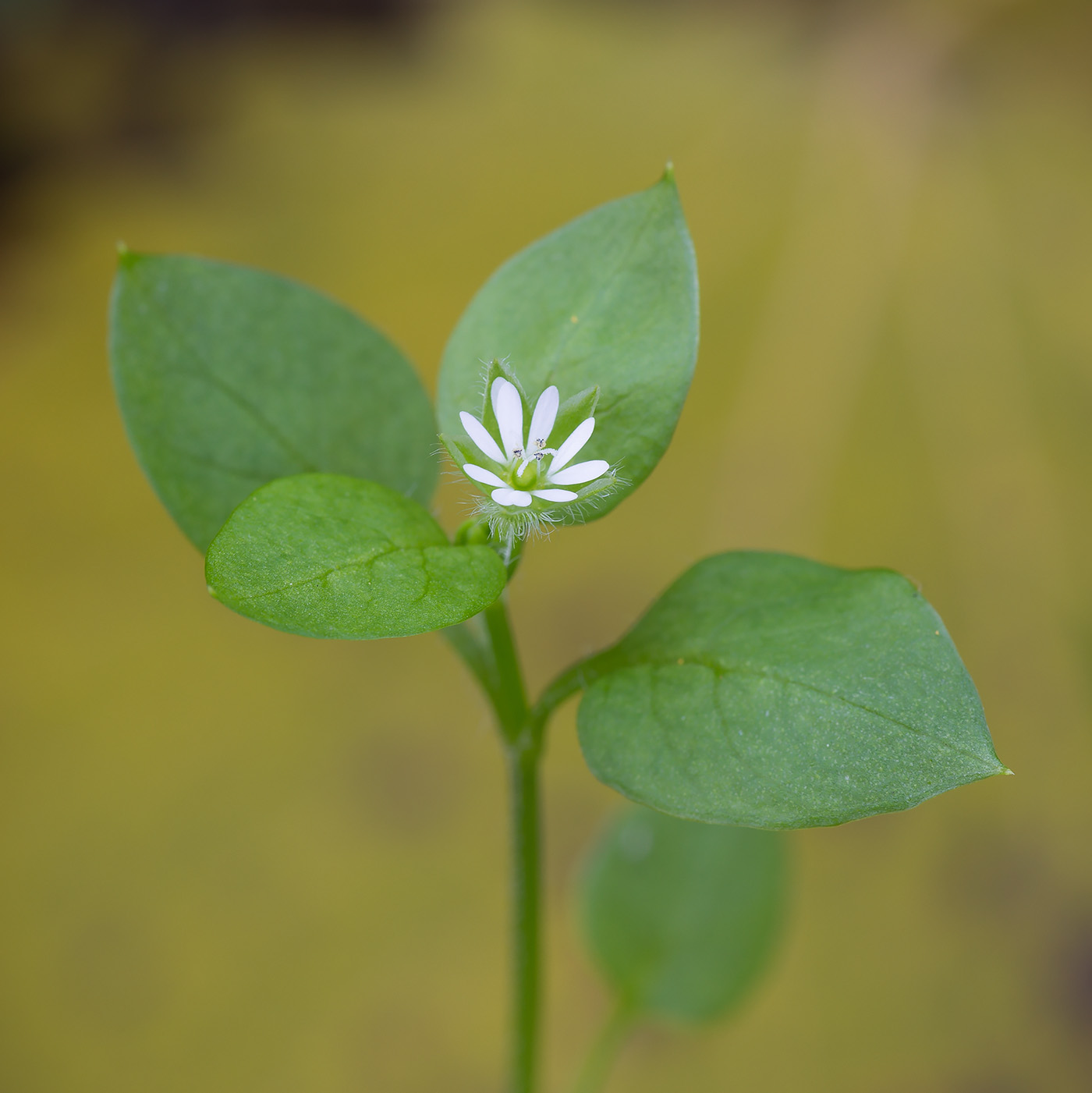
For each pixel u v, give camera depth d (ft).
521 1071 0.50
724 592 0.46
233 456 0.48
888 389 0.74
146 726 0.66
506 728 0.48
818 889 0.63
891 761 0.44
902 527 0.70
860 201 0.81
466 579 0.44
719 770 0.45
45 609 0.69
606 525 0.71
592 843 0.65
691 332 0.46
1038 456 0.71
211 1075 0.60
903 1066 0.61
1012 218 0.79
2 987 0.61
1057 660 0.66
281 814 0.65
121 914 0.62
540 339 0.47
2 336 0.78
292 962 0.62
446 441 0.46
